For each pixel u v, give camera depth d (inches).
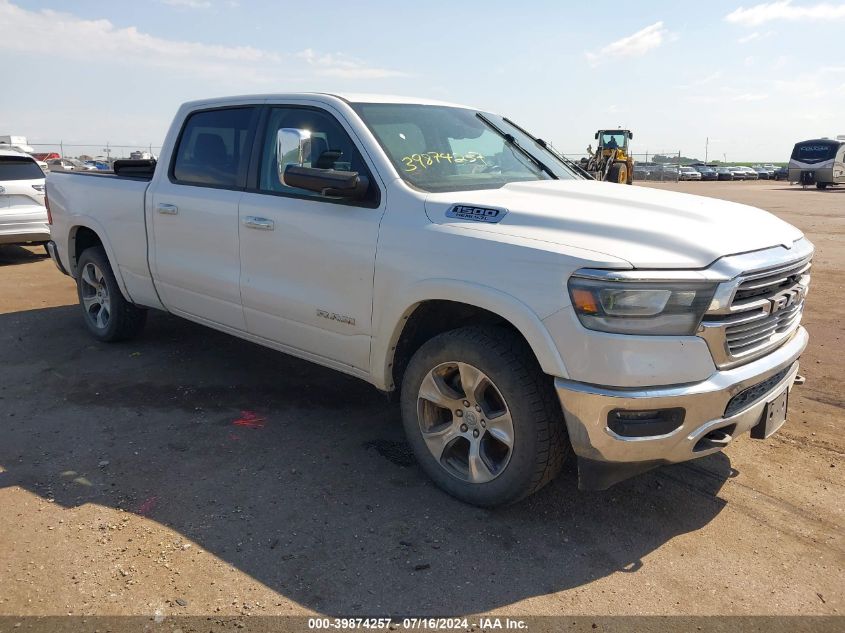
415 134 155.4
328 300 148.2
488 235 122.6
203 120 185.9
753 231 125.6
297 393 189.3
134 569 111.5
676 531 126.1
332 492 136.9
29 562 112.8
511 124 194.5
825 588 110.7
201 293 182.4
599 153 1069.8
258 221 160.2
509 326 127.4
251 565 113.1
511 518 129.0
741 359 117.7
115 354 220.1
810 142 1467.8
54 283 334.3
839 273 362.3
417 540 121.1
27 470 143.6
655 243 113.3
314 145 157.0
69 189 231.1
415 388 136.3
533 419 118.6
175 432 163.3
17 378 197.8
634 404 109.2
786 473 147.5
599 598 107.3
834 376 203.9
